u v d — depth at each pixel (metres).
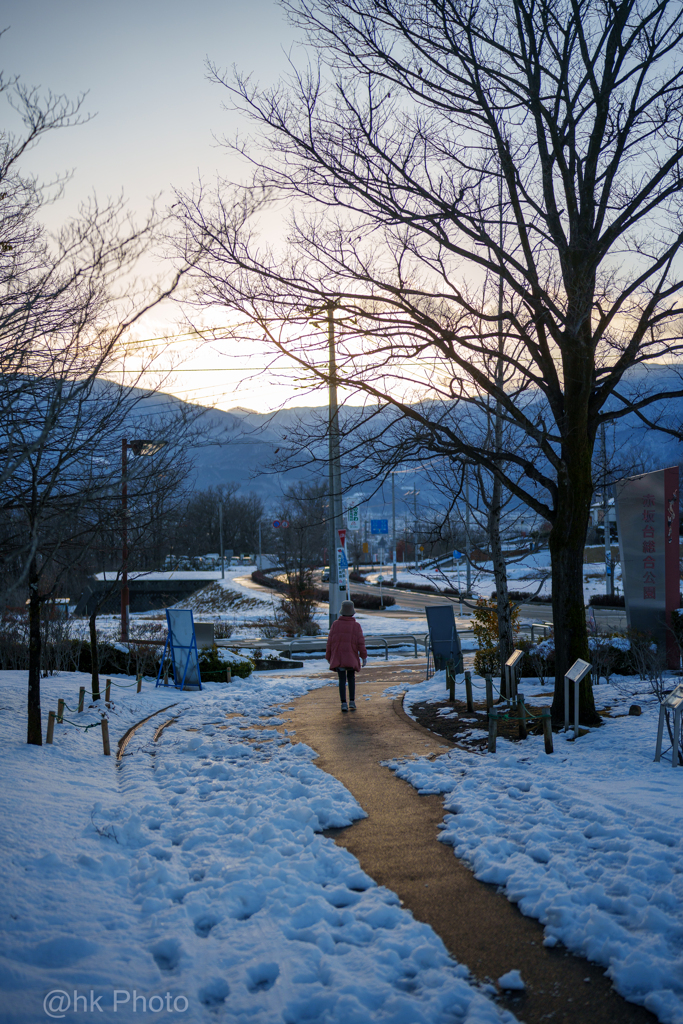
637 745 7.88
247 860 5.16
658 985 3.59
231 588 59.75
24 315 5.02
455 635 16.39
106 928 4.14
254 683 16.11
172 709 12.11
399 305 8.70
